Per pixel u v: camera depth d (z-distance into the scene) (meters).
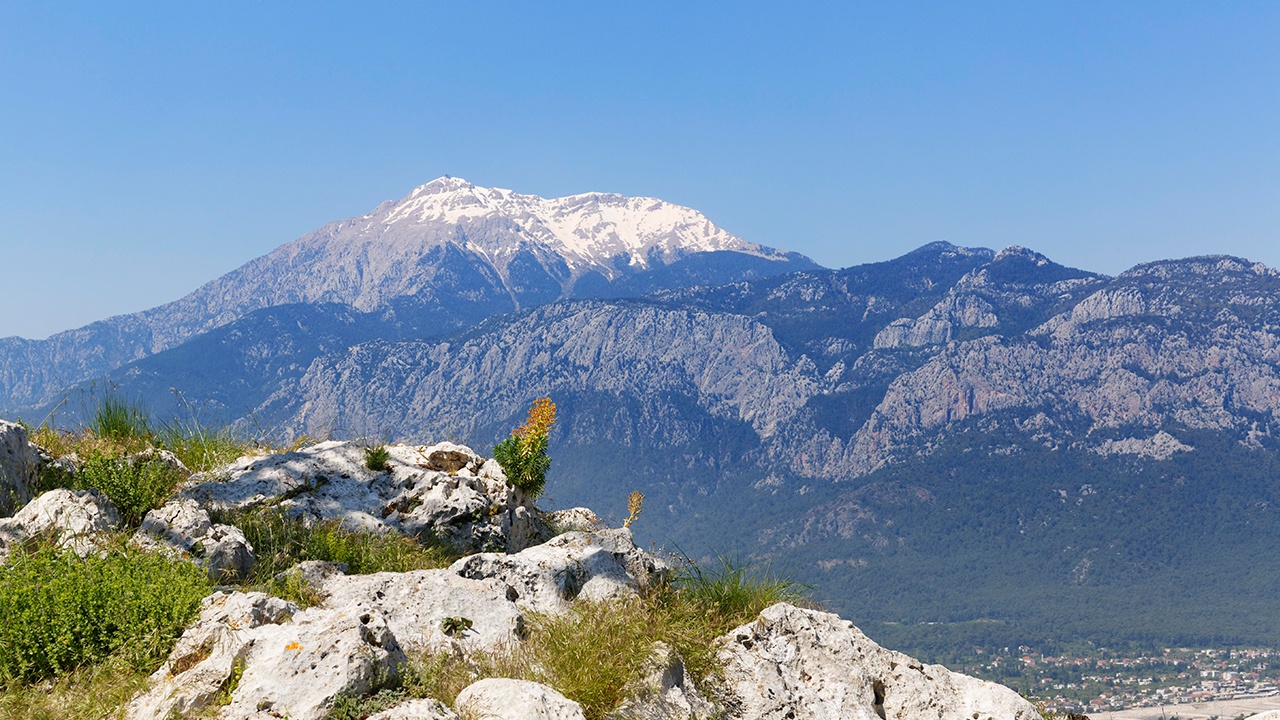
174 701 6.68
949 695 10.25
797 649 9.95
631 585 10.46
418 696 7.12
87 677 7.30
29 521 9.63
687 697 8.49
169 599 7.93
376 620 7.43
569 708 6.92
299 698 6.68
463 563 10.24
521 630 9.05
